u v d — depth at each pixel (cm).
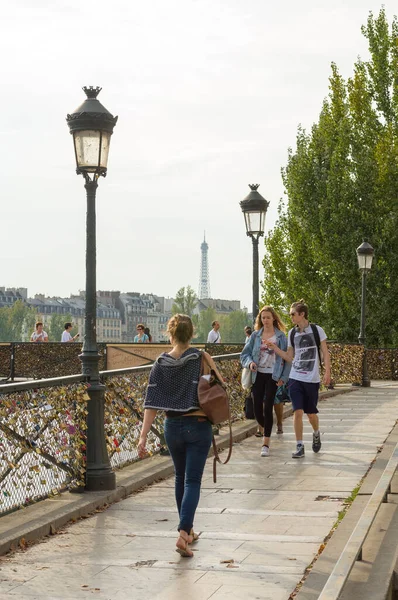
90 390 974
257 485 1025
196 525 830
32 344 3409
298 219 3800
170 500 955
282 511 888
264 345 1265
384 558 689
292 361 1241
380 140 3688
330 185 3666
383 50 3769
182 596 618
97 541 771
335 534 780
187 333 745
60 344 3384
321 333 1231
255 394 1270
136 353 3108
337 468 1137
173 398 734
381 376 3219
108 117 1024
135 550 741
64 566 693
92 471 958
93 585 643
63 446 923
